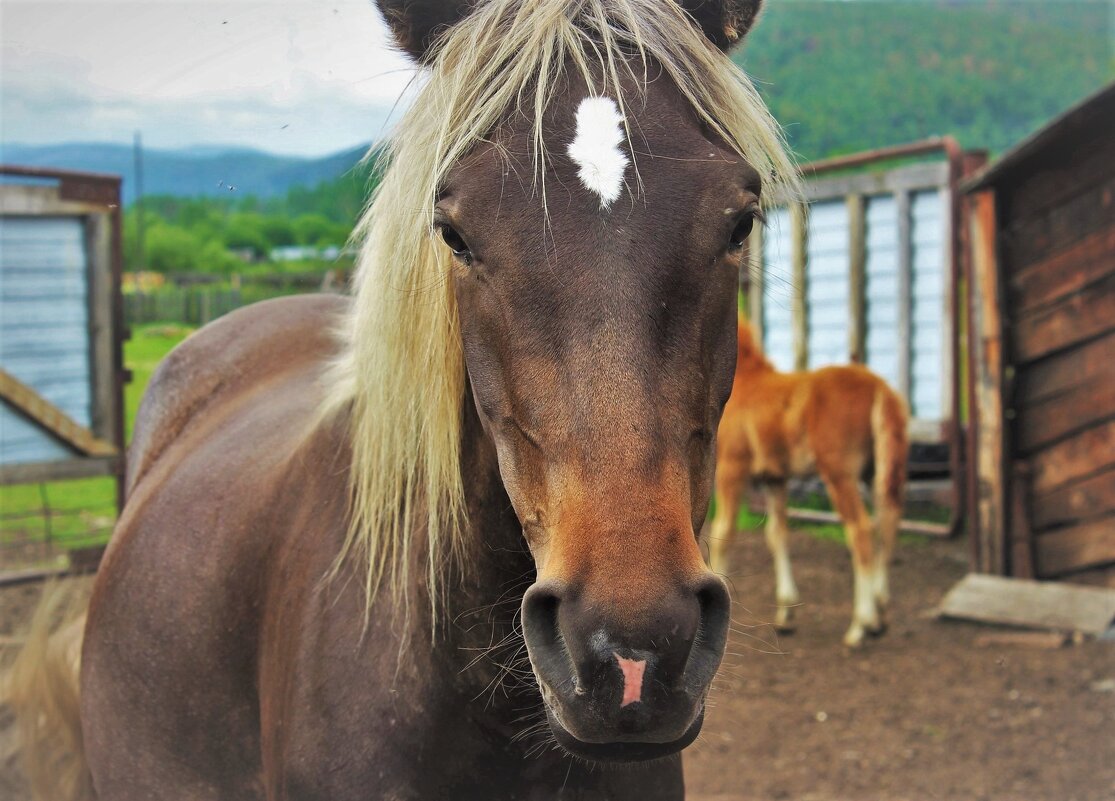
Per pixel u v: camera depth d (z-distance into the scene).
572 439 1.09
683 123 1.23
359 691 1.41
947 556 6.03
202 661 1.70
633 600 1.00
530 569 1.38
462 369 1.40
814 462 5.11
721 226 1.19
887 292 7.11
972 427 5.29
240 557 1.69
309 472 1.66
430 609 1.40
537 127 1.17
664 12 1.35
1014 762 3.47
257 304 2.60
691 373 1.16
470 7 1.42
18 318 5.01
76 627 2.33
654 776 1.50
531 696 1.38
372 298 1.45
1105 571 4.88
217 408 2.25
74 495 7.74
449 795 1.39
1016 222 5.05
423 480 1.46
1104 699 3.91
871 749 3.63
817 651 4.70
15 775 2.36
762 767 3.52
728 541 5.49
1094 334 4.78
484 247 1.18
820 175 7.46
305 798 1.43
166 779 1.78
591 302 1.11
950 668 4.36
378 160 1.50
